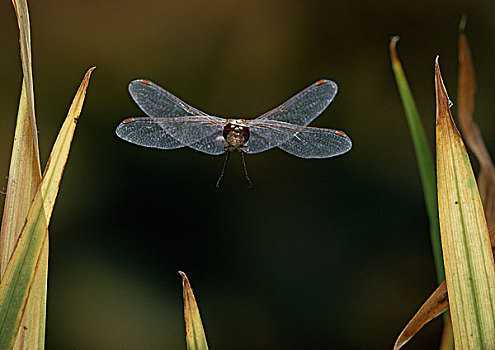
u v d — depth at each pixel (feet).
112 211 2.14
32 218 1.55
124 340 2.09
